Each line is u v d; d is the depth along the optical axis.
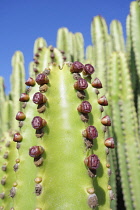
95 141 0.30
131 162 0.62
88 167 0.27
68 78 0.30
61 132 0.28
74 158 0.27
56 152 0.27
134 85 0.80
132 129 0.64
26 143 0.34
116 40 1.18
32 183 0.33
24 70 0.99
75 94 0.29
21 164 0.33
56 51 0.64
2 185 0.39
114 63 0.68
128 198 0.61
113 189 0.59
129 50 0.92
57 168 0.27
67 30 0.96
